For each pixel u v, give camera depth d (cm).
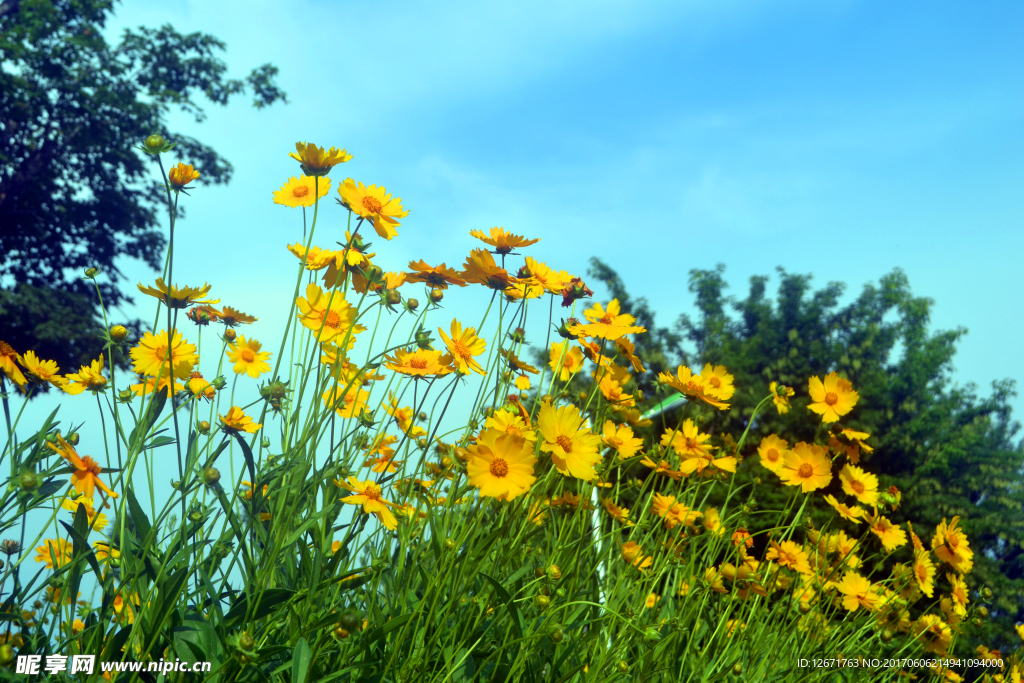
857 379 591
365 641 67
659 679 90
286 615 70
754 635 106
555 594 80
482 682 75
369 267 83
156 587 67
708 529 109
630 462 99
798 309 671
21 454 75
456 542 73
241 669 64
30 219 645
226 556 74
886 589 119
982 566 453
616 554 102
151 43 727
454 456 80
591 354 97
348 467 80
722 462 105
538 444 74
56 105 645
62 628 72
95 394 77
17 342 591
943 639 117
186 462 72
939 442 559
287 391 80
